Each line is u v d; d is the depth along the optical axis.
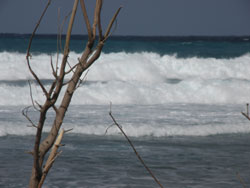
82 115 48.44
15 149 32.69
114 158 30.66
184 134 40.66
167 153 32.75
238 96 65.19
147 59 92.94
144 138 38.56
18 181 24.41
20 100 57.78
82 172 26.77
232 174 27.27
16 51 117.25
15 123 41.31
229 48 166.12
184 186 24.36
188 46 171.00
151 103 61.84
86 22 5.94
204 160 30.77
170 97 64.12
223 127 42.75
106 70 85.12
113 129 40.41
